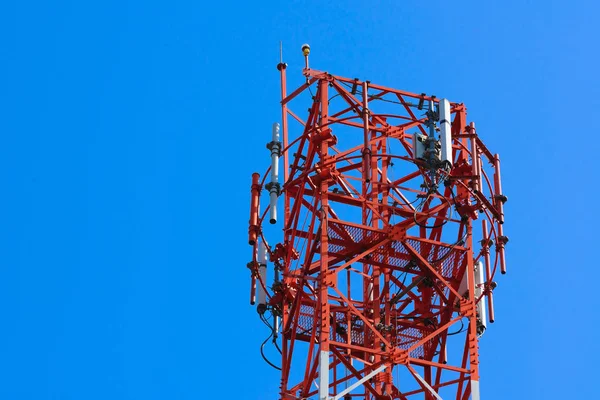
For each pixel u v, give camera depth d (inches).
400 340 2026.3
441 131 1884.8
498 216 1920.5
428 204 2004.2
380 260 1900.8
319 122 1921.8
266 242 1987.0
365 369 1878.7
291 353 1875.0
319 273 1831.9
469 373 1814.7
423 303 1994.3
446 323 1879.9
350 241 1872.5
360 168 2016.5
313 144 1921.8
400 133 1985.7
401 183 2062.0
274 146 1999.3
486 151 1962.4
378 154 1967.3
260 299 1962.4
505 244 1925.4
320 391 1726.1
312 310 1978.3
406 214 1983.3
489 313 1879.9
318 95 1946.4
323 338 1765.5
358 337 1985.7
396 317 1932.8
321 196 1878.7
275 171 1974.7
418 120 1993.1
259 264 1998.0
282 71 2091.5
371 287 2011.6
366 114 1877.5
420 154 1872.5
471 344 1831.9
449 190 2006.6
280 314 1966.0
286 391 1872.5
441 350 1939.0
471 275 1876.2
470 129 1946.4
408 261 1898.4
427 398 1838.1
